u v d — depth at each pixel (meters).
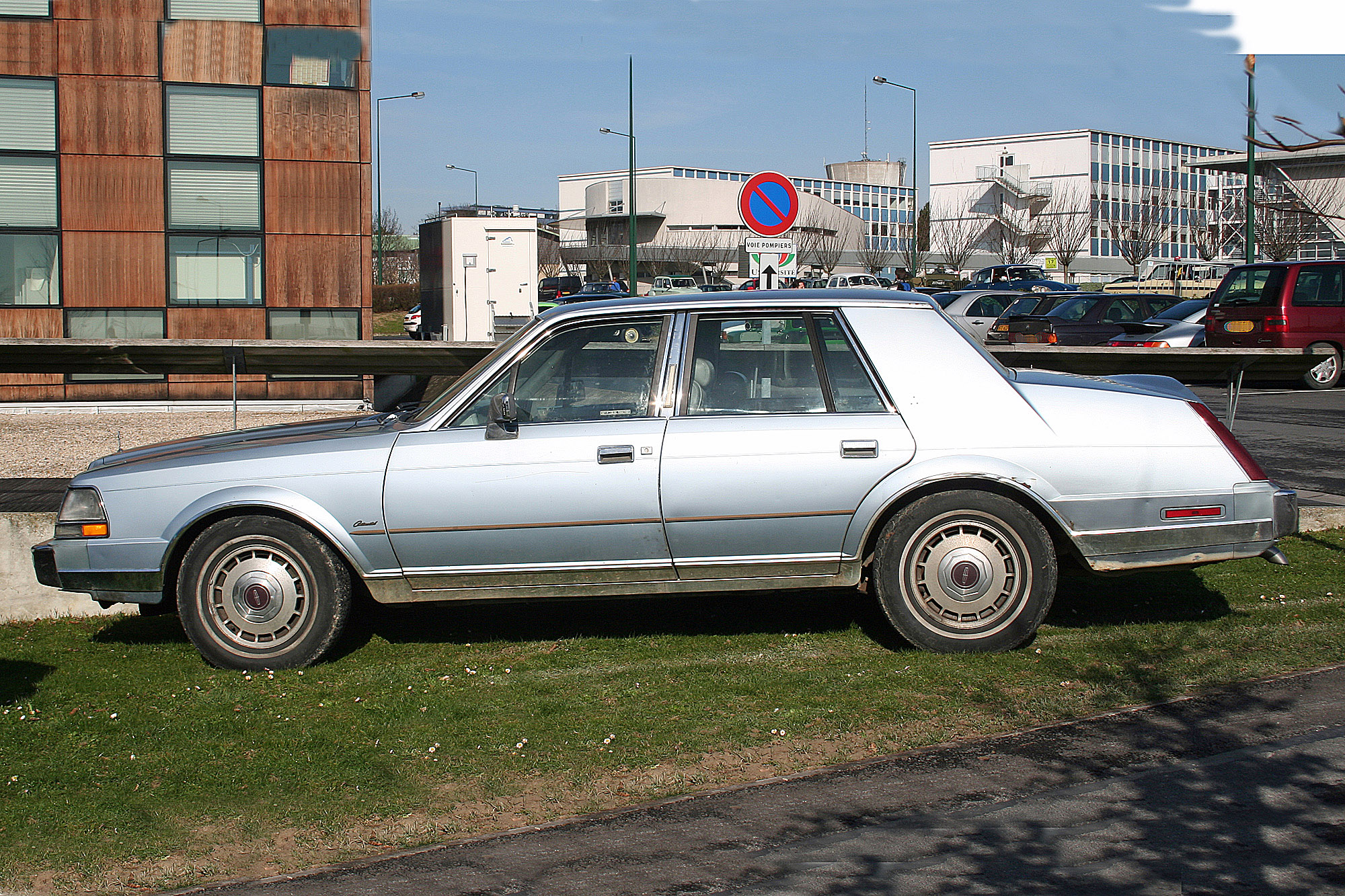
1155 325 19.94
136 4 15.83
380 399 9.48
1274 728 4.23
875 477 5.05
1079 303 22.30
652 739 4.31
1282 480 9.05
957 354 5.20
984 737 4.24
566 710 4.64
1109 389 5.29
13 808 3.87
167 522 5.18
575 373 5.23
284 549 5.18
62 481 7.52
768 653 5.32
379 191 62.12
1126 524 5.09
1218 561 5.16
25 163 15.75
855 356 5.18
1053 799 3.71
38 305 15.93
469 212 74.69
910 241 72.50
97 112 15.84
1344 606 5.76
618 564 5.14
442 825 3.68
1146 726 4.29
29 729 4.57
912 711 4.50
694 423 5.11
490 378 5.22
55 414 15.90
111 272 16.09
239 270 16.48
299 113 16.42
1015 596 5.09
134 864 3.48
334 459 5.14
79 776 4.12
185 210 16.25
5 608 6.32
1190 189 60.22
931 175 81.81
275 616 5.21
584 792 3.89
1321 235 31.53
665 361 5.19
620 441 5.08
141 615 6.34
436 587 5.18
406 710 4.68
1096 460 5.06
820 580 5.17
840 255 69.94
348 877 3.35
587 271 78.25
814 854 3.39
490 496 5.08
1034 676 4.85
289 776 4.08
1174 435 5.14
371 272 16.86
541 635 5.75
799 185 89.62
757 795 3.81
